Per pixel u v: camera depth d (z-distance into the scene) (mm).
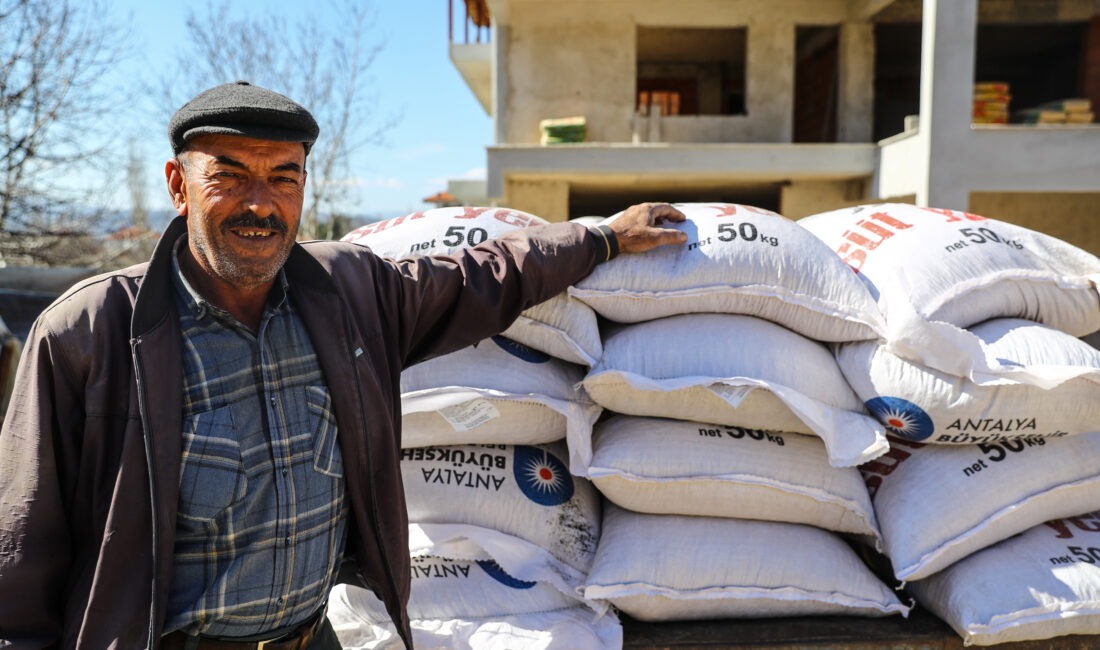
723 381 1868
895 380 1911
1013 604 1798
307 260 1476
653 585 1880
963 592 1862
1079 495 1974
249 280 1321
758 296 1972
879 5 9328
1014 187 7883
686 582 1897
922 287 1971
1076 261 2123
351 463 1458
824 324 1986
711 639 1863
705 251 1991
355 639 1903
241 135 1245
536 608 1934
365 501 1489
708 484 1952
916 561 1871
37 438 1223
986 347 1882
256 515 1357
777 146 9227
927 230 2127
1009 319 2057
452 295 1685
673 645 1849
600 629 1880
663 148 9148
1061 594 1807
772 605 1949
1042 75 14305
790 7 10062
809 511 1994
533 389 1948
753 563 1921
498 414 1955
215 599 1326
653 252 2006
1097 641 1870
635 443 1973
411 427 1993
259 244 1309
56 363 1236
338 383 1433
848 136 10266
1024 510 1925
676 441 1972
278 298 1426
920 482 1974
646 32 12336
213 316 1350
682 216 2076
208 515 1309
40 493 1228
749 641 1852
